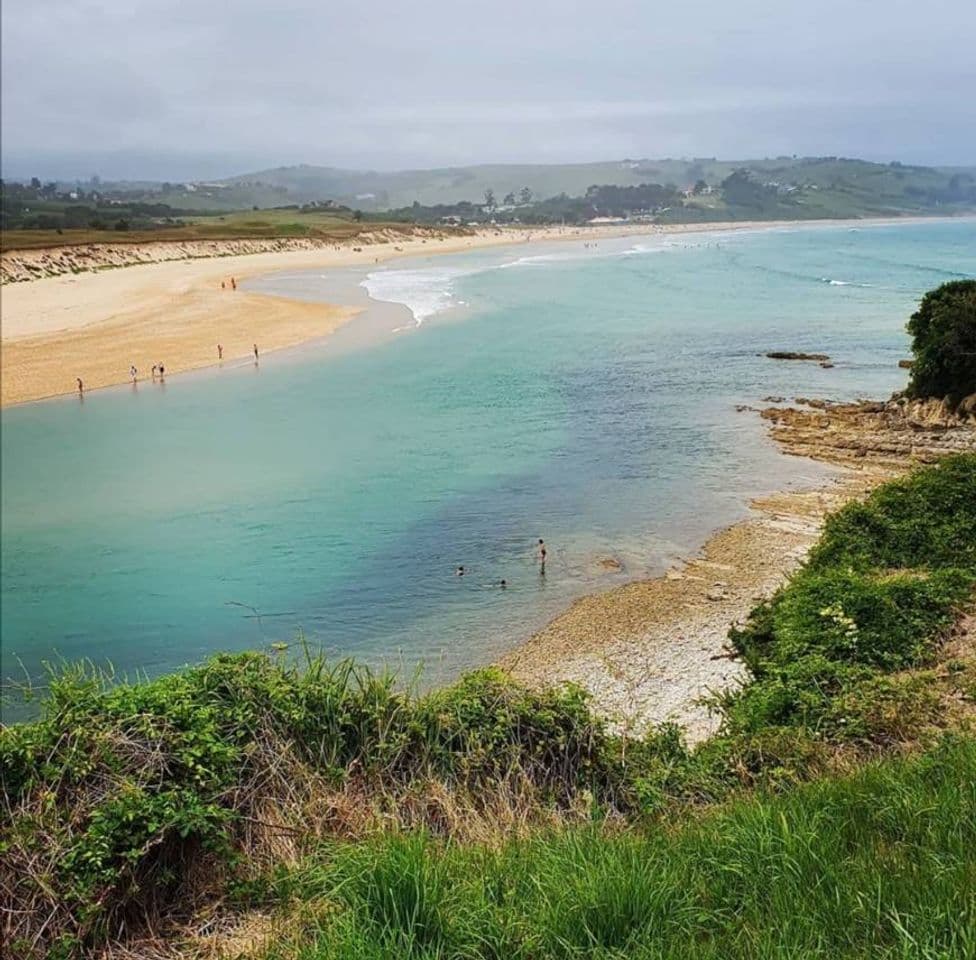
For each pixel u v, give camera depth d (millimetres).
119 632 18672
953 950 4469
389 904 5332
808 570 16406
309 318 66812
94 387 44594
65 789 6215
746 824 6180
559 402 40312
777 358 48500
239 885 6164
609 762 8352
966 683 10484
